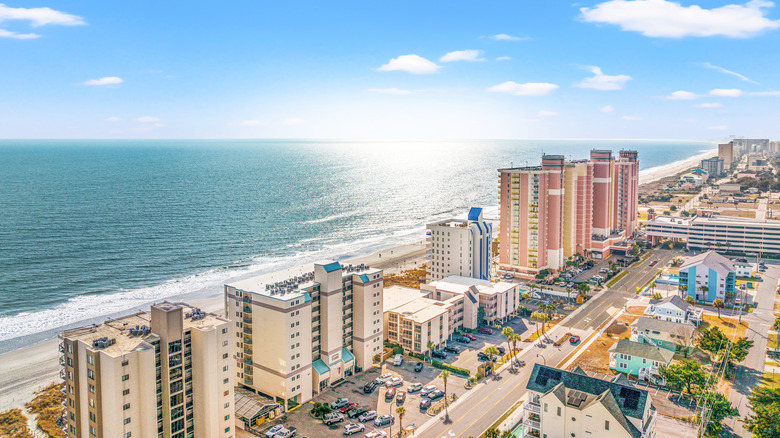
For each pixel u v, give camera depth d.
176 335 120.50
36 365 185.25
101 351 111.31
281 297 153.50
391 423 146.50
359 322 179.00
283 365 152.62
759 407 142.25
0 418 150.50
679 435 137.12
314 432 142.62
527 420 131.88
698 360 185.62
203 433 125.38
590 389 124.94
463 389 166.75
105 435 112.75
